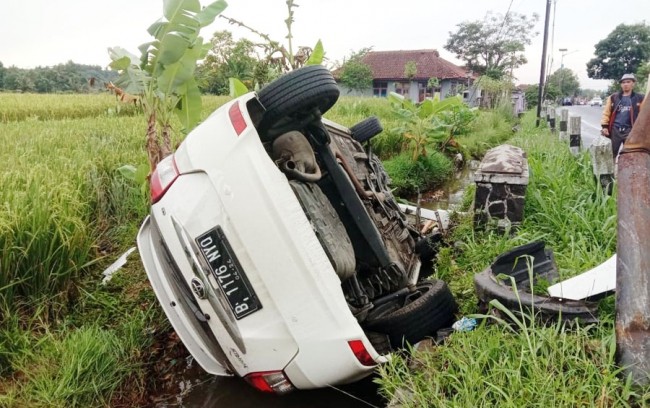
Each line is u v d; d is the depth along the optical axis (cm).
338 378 271
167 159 323
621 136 835
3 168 558
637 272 223
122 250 529
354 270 306
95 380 323
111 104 2245
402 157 1018
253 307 267
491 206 483
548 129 1460
